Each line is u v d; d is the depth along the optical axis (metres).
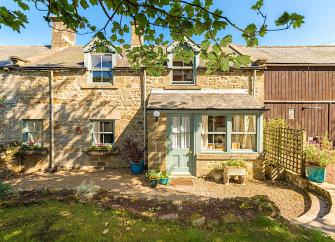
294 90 12.20
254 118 9.20
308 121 12.18
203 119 9.33
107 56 10.79
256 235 4.02
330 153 8.14
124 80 10.53
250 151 9.07
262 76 10.39
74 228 4.20
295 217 5.47
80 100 10.52
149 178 8.05
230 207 5.01
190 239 3.87
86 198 5.66
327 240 3.89
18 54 12.71
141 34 3.47
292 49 14.01
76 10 3.04
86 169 10.46
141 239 3.88
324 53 13.27
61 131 10.53
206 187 7.87
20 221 4.46
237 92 10.36
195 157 9.11
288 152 8.58
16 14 3.11
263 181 8.61
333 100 12.18
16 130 10.52
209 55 3.04
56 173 9.87
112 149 10.26
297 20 2.52
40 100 10.52
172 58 10.49
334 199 5.84
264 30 2.67
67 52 12.62
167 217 4.64
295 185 7.98
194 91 10.40
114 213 4.84
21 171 10.22
